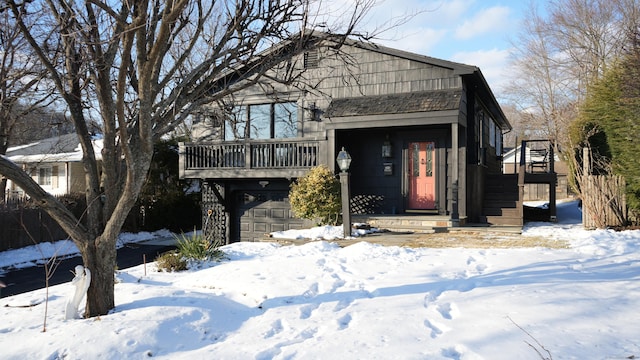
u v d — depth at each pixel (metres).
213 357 3.86
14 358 3.81
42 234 16.06
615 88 10.38
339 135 13.67
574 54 26.78
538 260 6.75
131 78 6.16
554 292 4.91
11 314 5.04
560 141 22.73
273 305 5.29
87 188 5.13
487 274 6.04
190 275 7.18
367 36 6.24
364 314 4.70
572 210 16.66
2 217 14.73
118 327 4.39
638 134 9.52
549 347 3.49
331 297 5.47
